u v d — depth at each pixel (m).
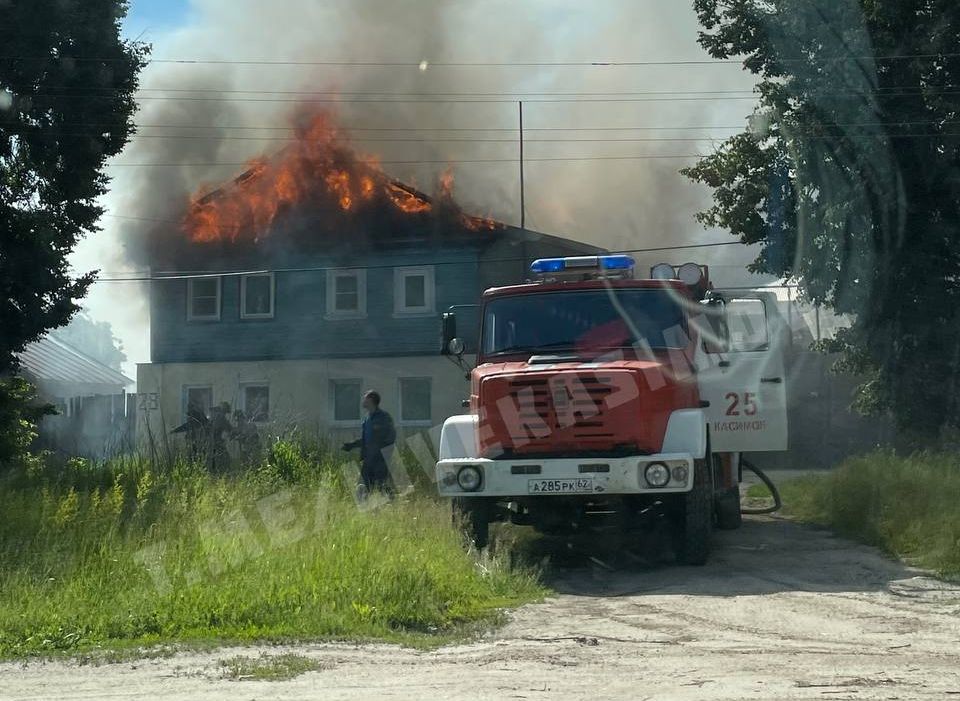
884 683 10.08
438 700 9.64
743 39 44.88
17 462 28.72
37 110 36.22
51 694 10.15
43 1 35.50
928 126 41.06
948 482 24.44
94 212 37.59
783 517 27.22
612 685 10.16
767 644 12.16
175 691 10.16
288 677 10.65
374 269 63.22
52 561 15.80
